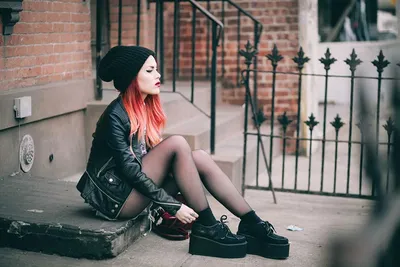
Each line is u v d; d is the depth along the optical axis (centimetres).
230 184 307
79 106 463
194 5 473
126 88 299
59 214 308
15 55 387
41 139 414
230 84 674
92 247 288
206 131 505
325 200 477
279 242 303
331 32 978
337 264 55
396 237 56
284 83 653
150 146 312
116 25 625
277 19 646
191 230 322
